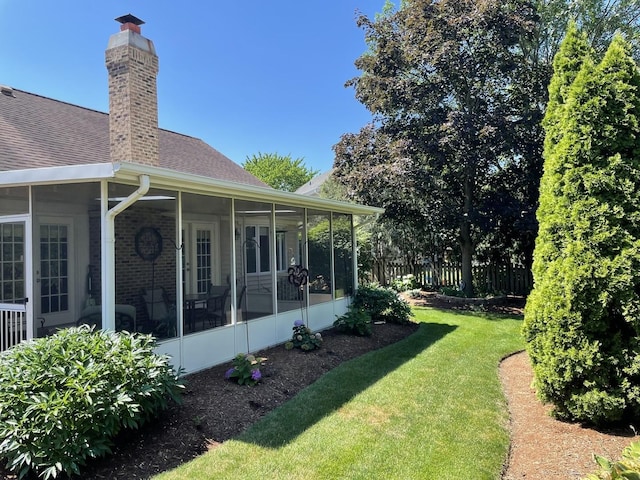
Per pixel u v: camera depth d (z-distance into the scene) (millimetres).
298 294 9023
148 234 5734
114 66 8883
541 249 5133
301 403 5312
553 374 4652
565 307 4582
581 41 5066
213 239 6840
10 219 5824
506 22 12383
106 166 4828
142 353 4488
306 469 3773
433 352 7848
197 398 5254
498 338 9023
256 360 6230
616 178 4461
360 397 5520
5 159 7582
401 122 14453
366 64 14445
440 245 15695
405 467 3809
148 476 3648
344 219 11156
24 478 3582
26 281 5680
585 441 4230
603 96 4582
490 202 13391
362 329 9172
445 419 4840
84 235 5297
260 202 7961
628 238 4371
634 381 4383
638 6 15680
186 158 13000
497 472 3754
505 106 13141
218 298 6906
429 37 12891
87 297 5262
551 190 4973
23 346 4301
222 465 3832
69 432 3604
